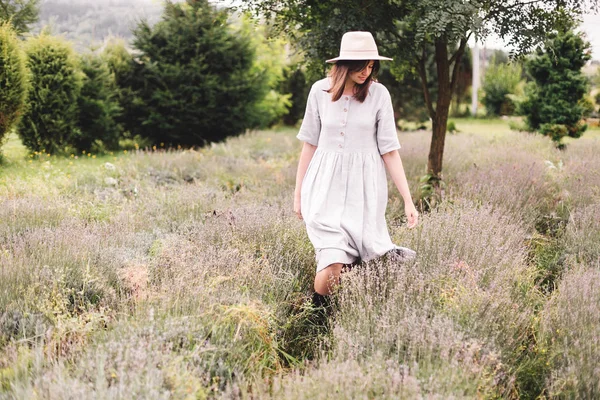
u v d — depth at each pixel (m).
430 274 3.16
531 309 3.17
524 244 4.55
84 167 8.72
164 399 2.06
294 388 2.23
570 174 6.58
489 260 3.47
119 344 2.38
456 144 10.71
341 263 3.10
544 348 2.68
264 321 2.84
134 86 13.27
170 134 13.30
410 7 5.31
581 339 2.58
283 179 7.12
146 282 3.26
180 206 5.44
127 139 13.85
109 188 6.54
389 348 2.54
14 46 9.09
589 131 15.30
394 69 6.91
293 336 3.14
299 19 6.02
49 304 2.95
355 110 3.15
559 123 12.44
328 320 3.04
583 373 2.40
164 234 4.54
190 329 2.63
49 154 10.73
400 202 5.61
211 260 3.43
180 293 2.98
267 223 4.08
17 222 4.57
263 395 2.28
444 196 5.54
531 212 5.25
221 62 13.43
